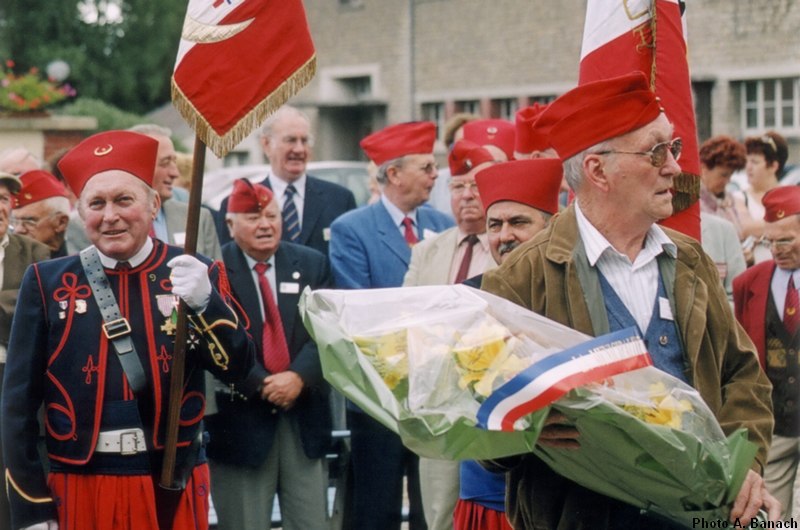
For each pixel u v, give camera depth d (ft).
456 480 19.63
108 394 15.76
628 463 12.61
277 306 21.38
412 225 23.62
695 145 16.44
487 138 22.29
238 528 20.85
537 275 13.57
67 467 15.87
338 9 108.37
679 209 16.47
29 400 15.93
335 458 22.48
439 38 100.58
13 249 21.43
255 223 21.27
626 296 13.38
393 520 22.25
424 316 12.92
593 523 13.38
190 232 15.57
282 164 26.89
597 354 12.32
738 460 12.84
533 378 12.03
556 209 17.03
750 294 22.40
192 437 16.15
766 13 77.61
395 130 23.57
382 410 12.26
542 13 92.48
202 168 15.47
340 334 12.63
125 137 16.15
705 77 79.66
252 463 20.70
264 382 20.76
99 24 148.46
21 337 15.99
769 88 78.54
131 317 15.94
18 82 69.97
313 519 21.18
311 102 108.47
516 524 13.87
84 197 15.94
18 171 24.64
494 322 12.73
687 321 13.37
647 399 12.57
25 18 146.61
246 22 15.39
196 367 16.16
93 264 16.14
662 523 13.34
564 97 13.53
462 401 12.23
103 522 15.70
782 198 21.89
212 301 15.78
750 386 13.70
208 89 15.38
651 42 16.07
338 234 23.40
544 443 12.71
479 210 20.17
